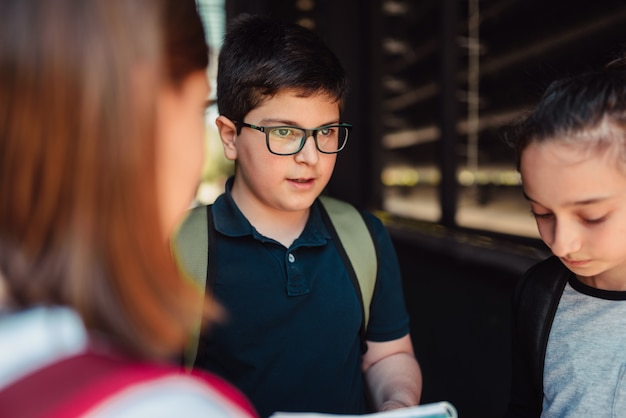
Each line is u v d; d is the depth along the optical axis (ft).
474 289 7.99
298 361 3.31
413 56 14.19
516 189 9.28
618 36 6.68
